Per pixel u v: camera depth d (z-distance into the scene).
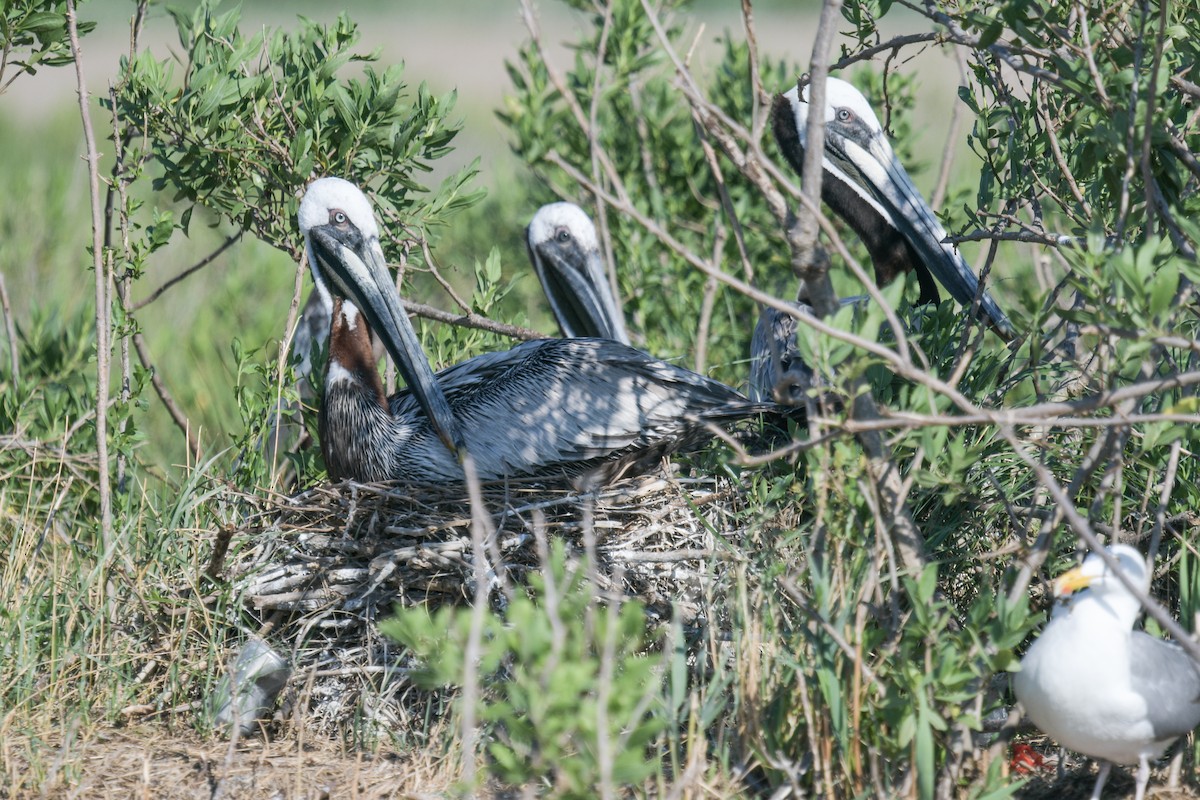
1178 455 8.77
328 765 8.47
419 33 61.81
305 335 13.84
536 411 10.61
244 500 10.49
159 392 12.70
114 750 8.56
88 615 9.40
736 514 9.62
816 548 8.02
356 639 9.51
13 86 43.47
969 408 6.32
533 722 6.03
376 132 11.74
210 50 11.50
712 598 9.02
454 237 19.58
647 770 5.70
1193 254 7.47
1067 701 6.87
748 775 7.80
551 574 6.55
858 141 12.47
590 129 6.77
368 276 11.01
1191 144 8.82
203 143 11.40
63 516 11.43
